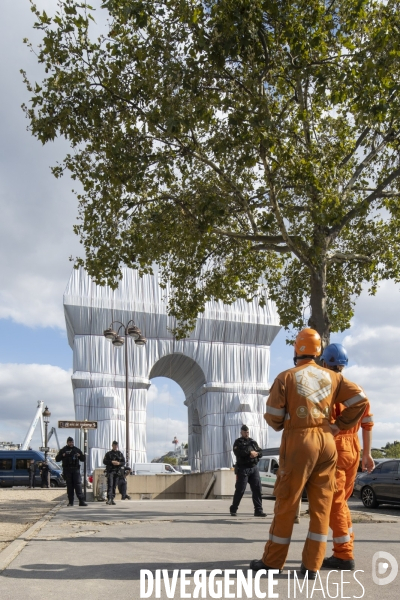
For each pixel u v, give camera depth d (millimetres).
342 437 6504
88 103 14859
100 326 82562
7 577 6043
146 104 14891
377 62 13523
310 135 15719
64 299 81250
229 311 87812
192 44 13859
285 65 14336
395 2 14180
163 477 32031
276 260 20703
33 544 8594
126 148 15148
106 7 14125
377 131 15633
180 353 85438
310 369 5773
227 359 87500
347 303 20781
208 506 17578
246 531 10234
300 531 10125
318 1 13516
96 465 77938
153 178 15891
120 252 16984
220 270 20703
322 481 5637
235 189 15602
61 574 6168
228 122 13953
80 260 17516
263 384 87938
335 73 13703
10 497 25594
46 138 15227
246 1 13102
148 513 14719
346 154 16359
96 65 14836
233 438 84812
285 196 15789
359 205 15266
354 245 19625
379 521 12703
